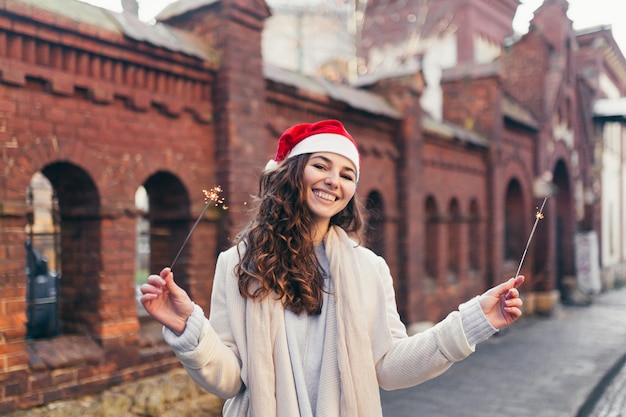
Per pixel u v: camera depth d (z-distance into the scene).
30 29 4.11
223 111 5.54
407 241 8.83
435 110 19.20
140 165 4.98
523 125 13.66
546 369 8.35
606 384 7.87
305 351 1.56
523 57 15.07
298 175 1.65
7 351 4.01
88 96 4.56
